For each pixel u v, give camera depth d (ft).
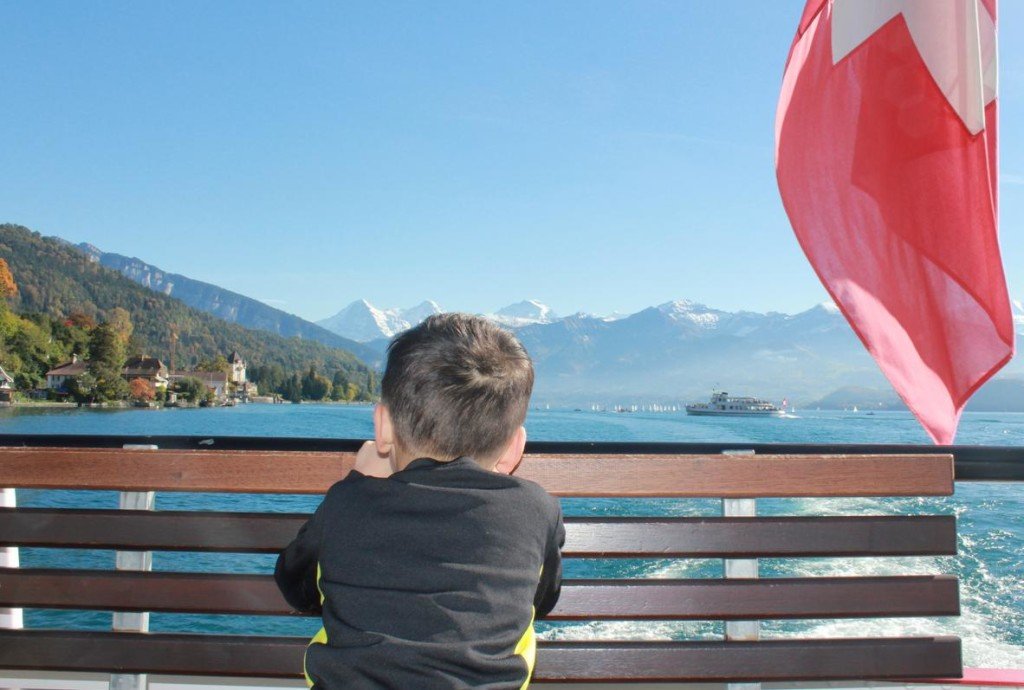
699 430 258.57
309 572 4.40
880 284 7.29
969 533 42.78
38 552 40.63
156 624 33.09
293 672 5.55
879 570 35.47
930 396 7.06
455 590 3.84
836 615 5.56
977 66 7.14
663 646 5.58
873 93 7.48
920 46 7.33
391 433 4.33
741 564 5.95
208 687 6.57
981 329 7.06
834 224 7.44
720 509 6.88
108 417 322.55
